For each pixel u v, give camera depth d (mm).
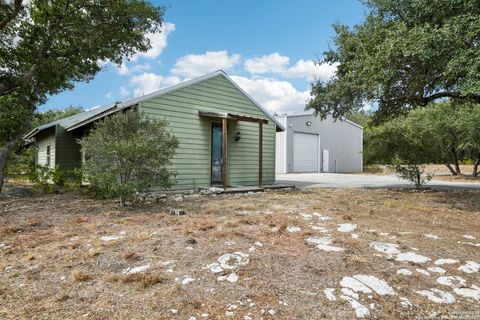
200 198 7355
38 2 8789
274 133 11484
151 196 7059
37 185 9156
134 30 10516
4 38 9438
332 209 5801
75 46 9812
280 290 2441
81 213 5324
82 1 9117
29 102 10172
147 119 6301
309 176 18062
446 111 15836
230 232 3938
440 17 7262
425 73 7316
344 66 9836
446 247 3539
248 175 10523
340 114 10461
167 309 2180
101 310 2172
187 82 8781
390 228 4379
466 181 15211
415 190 9883
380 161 12461
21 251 3377
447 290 2518
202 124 9180
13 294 2414
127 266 2895
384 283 2590
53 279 2672
